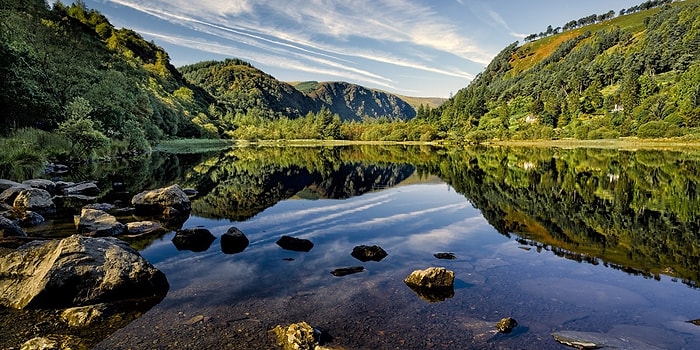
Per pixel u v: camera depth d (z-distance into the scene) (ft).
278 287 27.99
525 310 24.04
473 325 22.06
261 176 107.65
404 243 40.57
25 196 51.24
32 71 139.64
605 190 76.18
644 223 48.49
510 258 34.86
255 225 49.01
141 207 55.62
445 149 291.79
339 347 19.34
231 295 26.58
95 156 132.46
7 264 27.66
